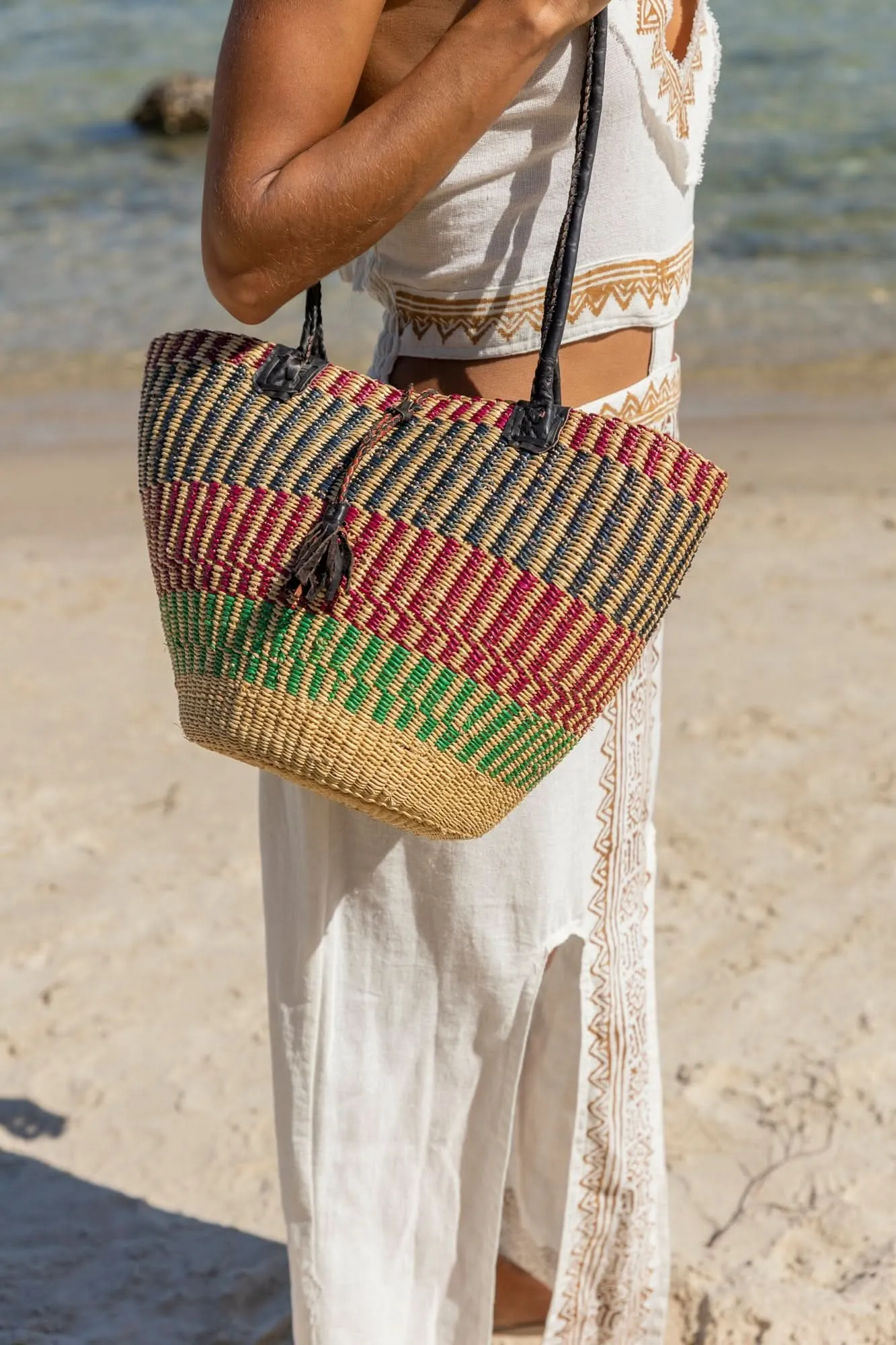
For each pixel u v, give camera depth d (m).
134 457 7.10
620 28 1.55
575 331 1.68
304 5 1.43
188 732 1.60
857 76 14.96
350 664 1.47
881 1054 3.01
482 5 1.42
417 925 1.79
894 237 10.46
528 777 1.57
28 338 8.95
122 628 5.19
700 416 7.57
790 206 11.23
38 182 12.59
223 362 1.52
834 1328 2.32
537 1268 2.22
